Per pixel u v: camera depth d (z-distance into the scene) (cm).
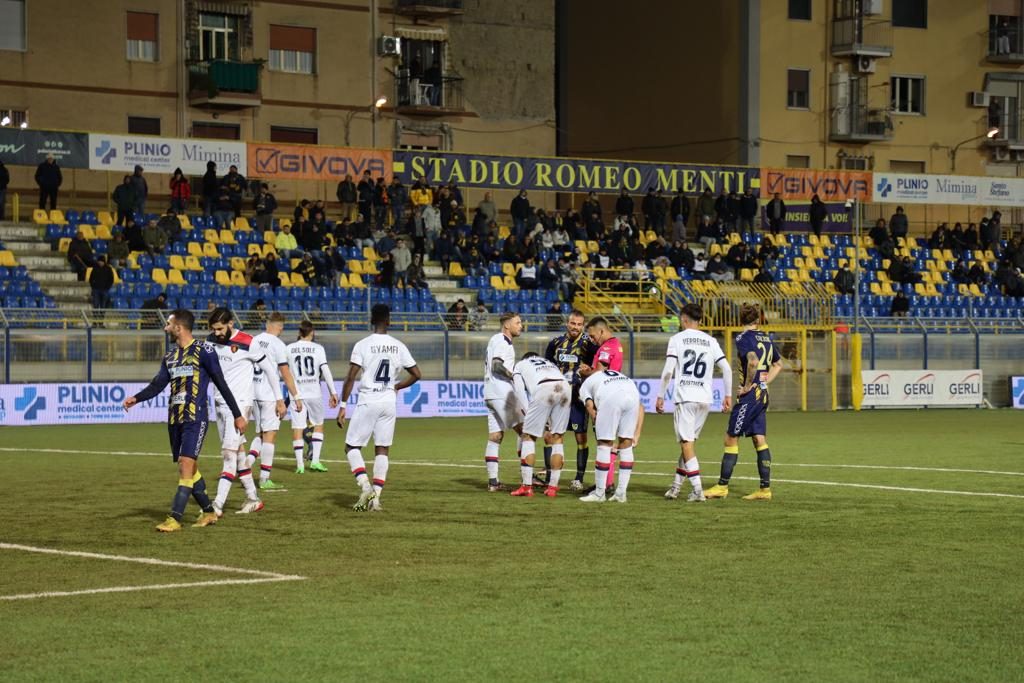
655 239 9362
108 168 8075
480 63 10612
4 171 7862
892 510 2984
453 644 1702
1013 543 2502
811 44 11219
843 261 9875
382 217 8800
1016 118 12050
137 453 4556
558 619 1842
